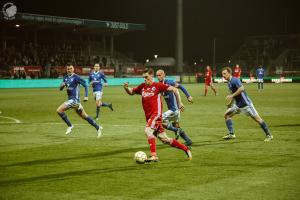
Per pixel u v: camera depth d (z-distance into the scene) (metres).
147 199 5.86
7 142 10.80
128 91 8.45
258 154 9.01
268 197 5.89
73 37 56.88
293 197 5.88
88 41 53.78
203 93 32.34
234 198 5.86
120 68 52.41
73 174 7.35
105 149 9.76
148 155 9.05
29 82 42.16
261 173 7.29
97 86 16.47
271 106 20.83
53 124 14.52
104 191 6.27
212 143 10.45
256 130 12.66
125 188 6.43
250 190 6.24
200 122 14.67
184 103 23.11
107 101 25.08
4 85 40.56
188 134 11.99
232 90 10.77
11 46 48.06
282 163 8.09
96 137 11.60
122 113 18.12
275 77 57.19
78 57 51.88
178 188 6.39
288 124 14.00
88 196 6.04
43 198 5.96
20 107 21.14
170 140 8.36
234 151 9.37
